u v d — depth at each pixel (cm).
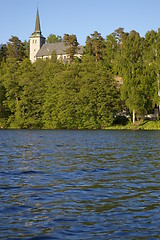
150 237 829
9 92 8275
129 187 1377
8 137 4847
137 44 7762
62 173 1711
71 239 819
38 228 890
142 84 7306
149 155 2530
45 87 8512
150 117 8231
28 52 18138
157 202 1139
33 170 1803
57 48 16038
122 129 7475
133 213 1016
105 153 2670
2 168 1870
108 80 7994
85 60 8506
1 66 10100
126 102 7450
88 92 7756
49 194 1250
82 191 1298
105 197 1205
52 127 8169
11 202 1136
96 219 962
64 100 7850
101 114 7738
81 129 7719
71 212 1026
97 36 11625
